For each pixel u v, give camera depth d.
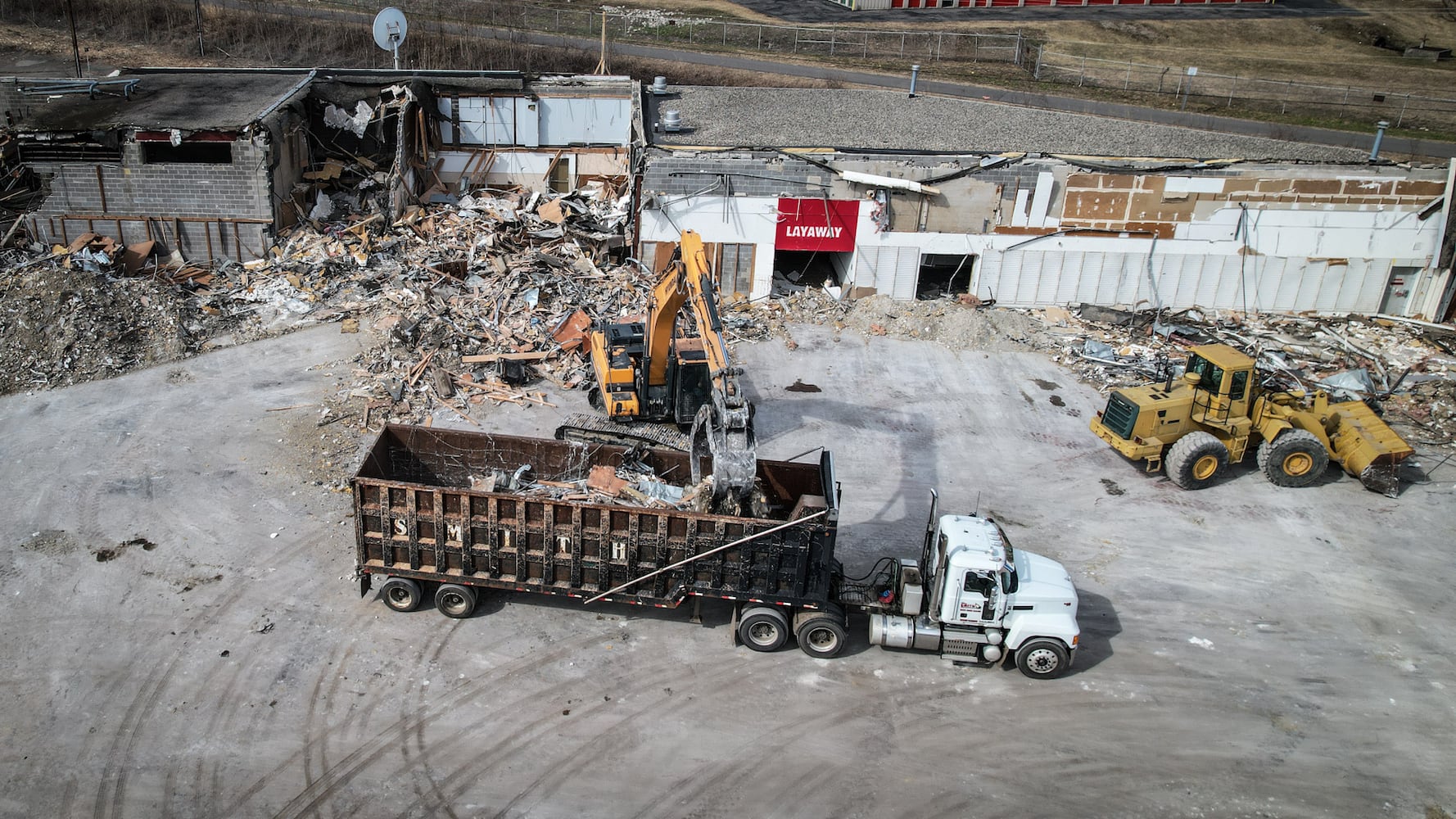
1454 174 29.69
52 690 14.38
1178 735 14.81
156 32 58.28
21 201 28.50
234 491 19.53
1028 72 59.62
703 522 15.12
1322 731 15.02
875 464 22.16
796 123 34.34
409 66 56.06
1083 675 16.02
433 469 18.09
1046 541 19.62
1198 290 31.59
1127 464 22.75
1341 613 17.83
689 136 31.67
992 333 28.91
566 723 14.39
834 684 15.52
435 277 28.14
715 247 30.17
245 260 29.09
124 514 18.58
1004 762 14.14
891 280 30.89
